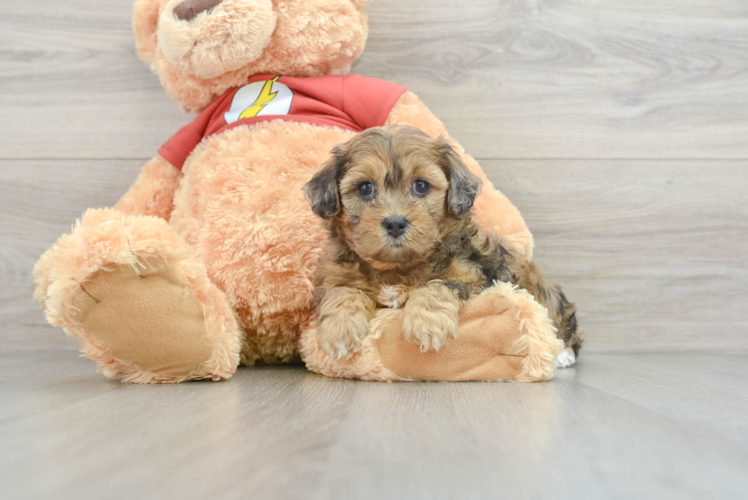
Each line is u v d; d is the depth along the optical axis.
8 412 0.54
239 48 0.74
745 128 0.89
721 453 0.47
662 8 0.89
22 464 0.45
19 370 0.74
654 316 0.90
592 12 0.89
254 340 0.75
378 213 0.64
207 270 0.72
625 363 0.81
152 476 0.42
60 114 0.89
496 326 0.65
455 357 0.65
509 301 0.66
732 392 0.62
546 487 0.41
